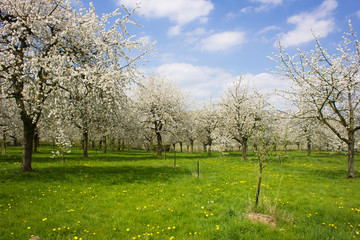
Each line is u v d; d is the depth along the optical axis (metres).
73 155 31.38
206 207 9.10
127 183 13.48
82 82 14.12
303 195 11.43
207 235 6.50
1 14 13.85
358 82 15.86
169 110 35.59
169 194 11.17
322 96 16.53
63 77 12.60
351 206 9.70
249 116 30.36
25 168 14.94
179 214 8.38
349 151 16.84
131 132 34.91
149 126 39.22
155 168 20.41
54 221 7.34
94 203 9.41
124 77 15.43
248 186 13.12
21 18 13.28
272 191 12.07
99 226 7.11
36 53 14.16
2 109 21.62
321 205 9.62
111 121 17.55
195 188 12.49
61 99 13.31
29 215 7.83
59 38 14.19
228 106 34.34
